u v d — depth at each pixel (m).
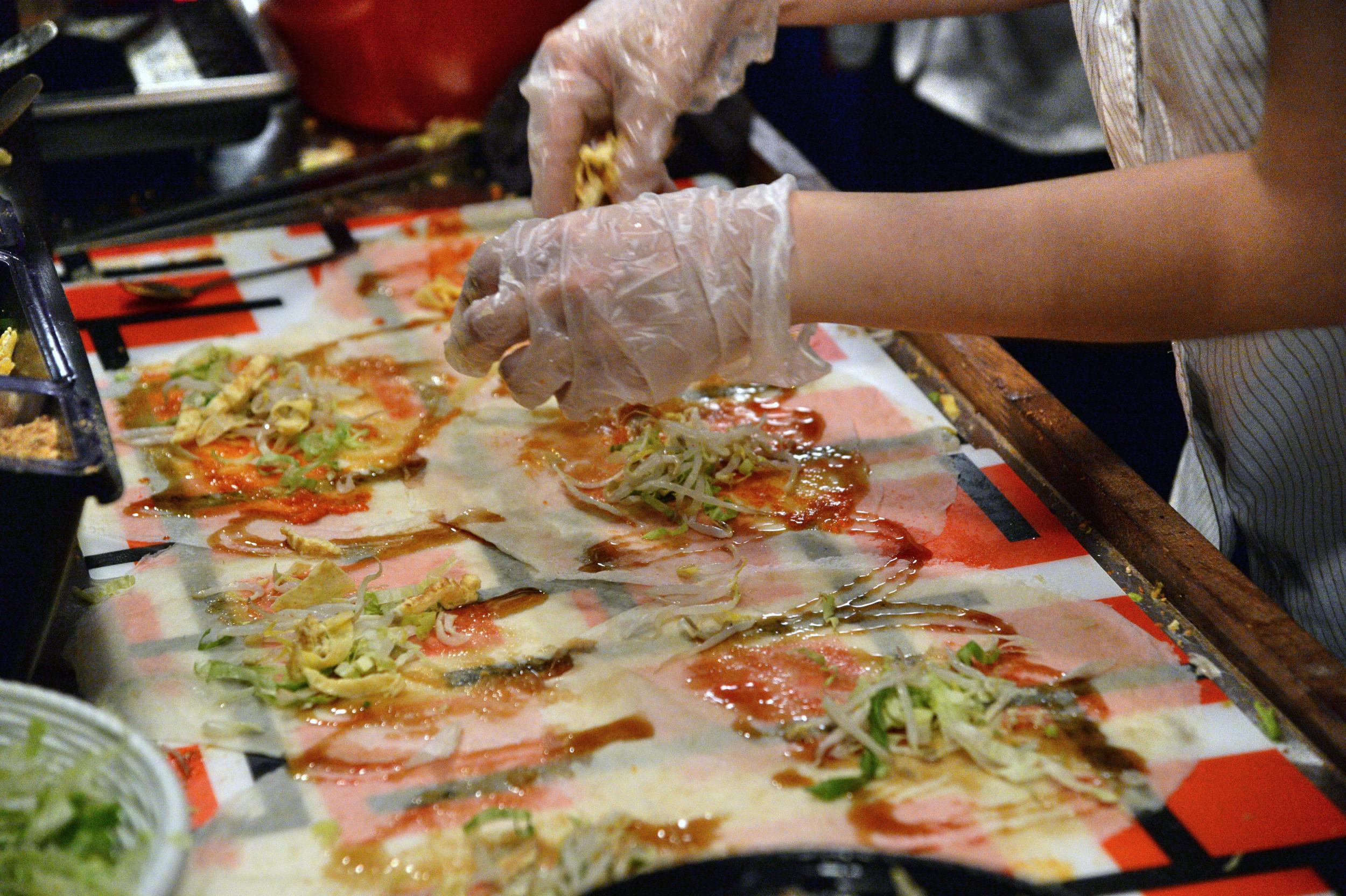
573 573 1.46
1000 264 1.23
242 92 2.41
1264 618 1.30
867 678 1.28
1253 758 1.17
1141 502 1.49
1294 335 1.47
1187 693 1.25
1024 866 1.07
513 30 2.64
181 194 2.46
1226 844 1.09
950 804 1.13
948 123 3.46
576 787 1.16
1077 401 2.72
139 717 1.24
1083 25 1.64
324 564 1.41
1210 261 1.19
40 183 1.84
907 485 1.62
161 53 2.62
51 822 0.94
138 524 1.54
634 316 1.30
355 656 1.31
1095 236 1.21
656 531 1.54
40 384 1.24
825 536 1.52
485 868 1.07
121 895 0.85
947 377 1.85
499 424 1.77
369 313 2.05
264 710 1.25
